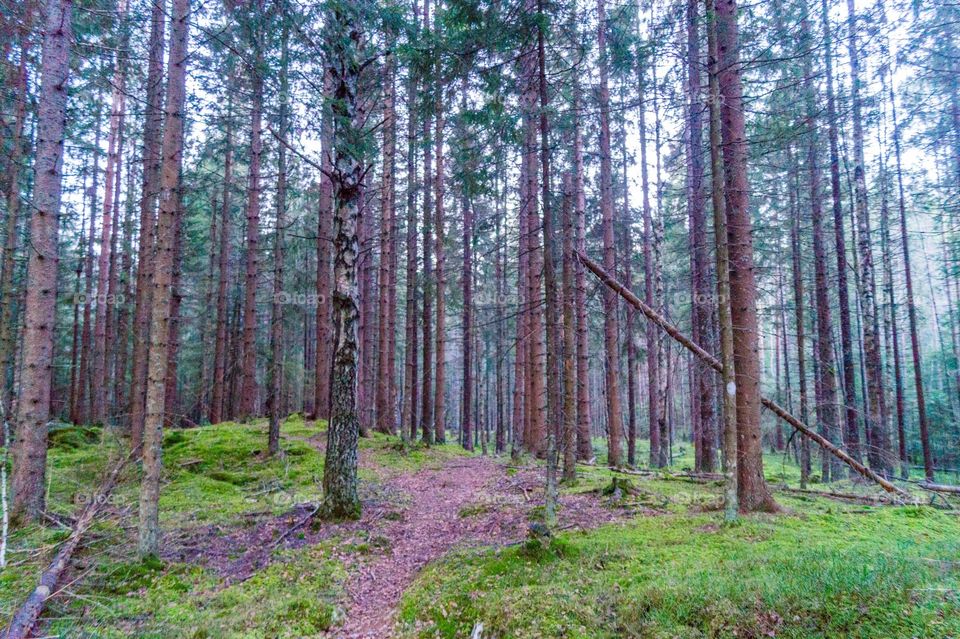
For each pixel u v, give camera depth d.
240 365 22.52
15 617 4.61
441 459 16.56
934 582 4.21
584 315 15.85
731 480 7.40
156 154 14.69
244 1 7.50
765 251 16.64
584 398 16.20
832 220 19.05
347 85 8.98
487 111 8.16
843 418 15.35
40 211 7.78
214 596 5.83
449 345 43.19
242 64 8.81
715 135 7.93
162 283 6.92
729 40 8.52
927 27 9.42
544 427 15.94
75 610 5.17
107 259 22.27
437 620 5.28
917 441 22.78
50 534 6.88
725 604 4.29
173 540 7.59
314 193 21.06
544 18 7.84
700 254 14.13
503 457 18.69
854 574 4.42
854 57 11.19
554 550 6.38
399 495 11.27
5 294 11.78
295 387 27.50
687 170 15.23
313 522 8.59
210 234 26.45
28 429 7.50
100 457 9.98
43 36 8.09
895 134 14.94
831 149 15.00
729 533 6.72
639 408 35.06
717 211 7.89
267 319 31.67
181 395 25.61
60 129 8.05
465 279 22.41
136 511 7.67
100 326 20.05
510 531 8.08
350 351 9.27
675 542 6.52
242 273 27.20
